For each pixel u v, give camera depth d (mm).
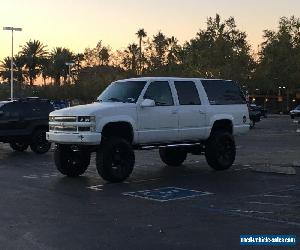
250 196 9977
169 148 13719
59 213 8539
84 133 11516
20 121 18922
